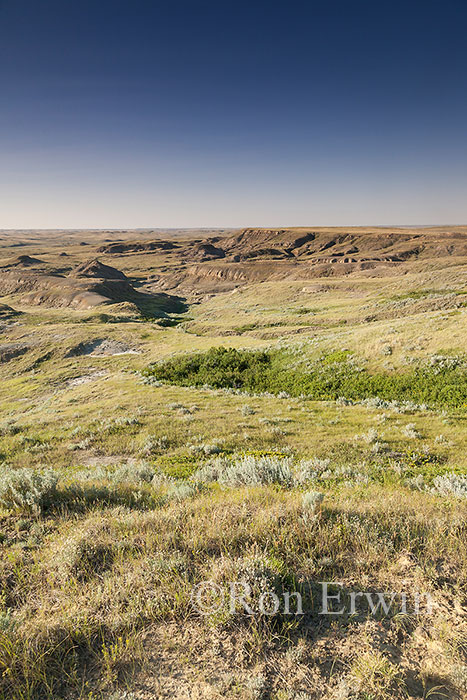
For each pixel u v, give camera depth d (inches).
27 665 120.6
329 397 984.3
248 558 163.3
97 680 118.6
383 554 176.6
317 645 129.0
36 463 584.4
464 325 1150.3
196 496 295.3
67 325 2906.0
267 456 515.2
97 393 1203.9
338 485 350.9
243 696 110.3
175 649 129.0
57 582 167.8
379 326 1413.6
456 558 175.5
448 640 128.6
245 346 1710.1
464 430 593.6
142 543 195.9
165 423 755.4
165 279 7421.3
